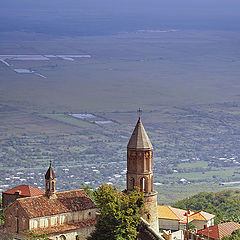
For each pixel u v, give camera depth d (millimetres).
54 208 143375
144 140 147875
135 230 135000
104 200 136750
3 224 148375
